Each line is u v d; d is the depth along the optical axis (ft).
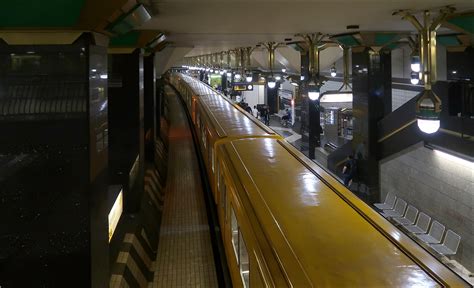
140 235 19.40
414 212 26.61
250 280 9.87
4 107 10.40
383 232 9.30
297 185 13.07
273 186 12.93
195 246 20.66
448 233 22.86
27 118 10.47
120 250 16.74
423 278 7.28
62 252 10.69
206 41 32.14
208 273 17.88
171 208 26.50
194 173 35.53
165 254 19.76
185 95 77.36
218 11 15.16
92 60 10.72
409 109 26.14
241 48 45.47
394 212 28.43
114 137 23.08
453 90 20.45
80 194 10.69
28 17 9.47
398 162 31.89
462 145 20.95
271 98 89.92
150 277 17.48
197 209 26.30
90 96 10.62
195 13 15.69
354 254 8.21
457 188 24.41
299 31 24.31
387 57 33.76
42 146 10.56
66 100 10.50
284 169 15.07
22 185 10.58
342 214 10.49
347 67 26.76
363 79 30.66
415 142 25.76
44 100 10.48
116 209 16.72
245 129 24.77
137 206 21.70
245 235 10.59
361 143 31.60
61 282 10.72
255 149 18.70
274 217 10.28
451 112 20.65
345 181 33.17
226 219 16.30
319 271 7.54
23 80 10.39
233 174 14.79
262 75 50.11
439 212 26.43
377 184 30.76
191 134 55.11
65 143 10.59
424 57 15.23
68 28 10.05
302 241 8.84
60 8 9.25
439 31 22.20
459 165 24.12
